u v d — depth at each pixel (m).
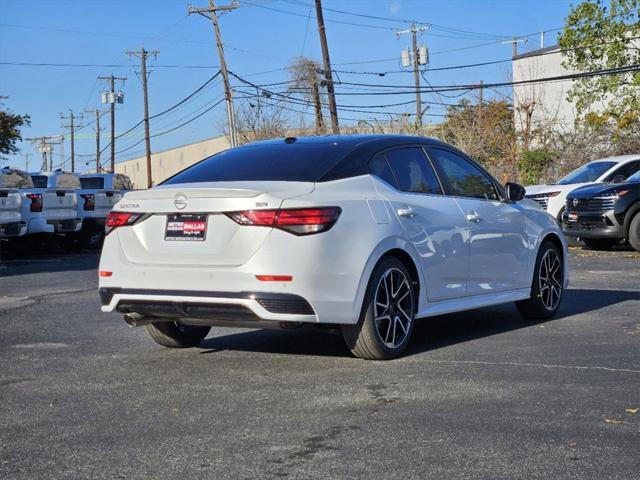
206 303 5.47
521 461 3.73
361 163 6.03
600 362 5.79
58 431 4.32
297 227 5.32
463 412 4.53
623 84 30.44
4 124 41.44
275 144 6.49
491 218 7.01
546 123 32.56
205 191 5.50
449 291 6.50
